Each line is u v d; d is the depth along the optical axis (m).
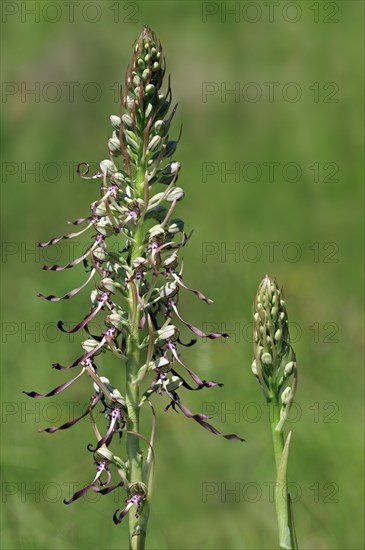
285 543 5.12
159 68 5.07
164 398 9.97
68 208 15.41
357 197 15.41
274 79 18.30
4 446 9.10
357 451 8.79
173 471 9.27
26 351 10.91
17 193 15.61
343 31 18.75
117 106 17.61
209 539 8.55
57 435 9.59
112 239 9.76
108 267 4.96
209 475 9.17
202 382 4.81
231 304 11.99
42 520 8.28
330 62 18.42
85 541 8.21
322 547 8.27
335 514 8.46
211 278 12.34
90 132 17.33
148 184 5.00
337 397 9.87
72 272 11.94
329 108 17.55
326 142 16.66
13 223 15.05
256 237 14.69
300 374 10.49
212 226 15.04
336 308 12.38
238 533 8.50
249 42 19.12
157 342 4.87
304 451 8.99
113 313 4.86
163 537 8.38
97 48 18.41
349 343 11.00
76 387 10.48
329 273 13.39
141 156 5.04
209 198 15.66
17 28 18.88
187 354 10.59
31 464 9.09
